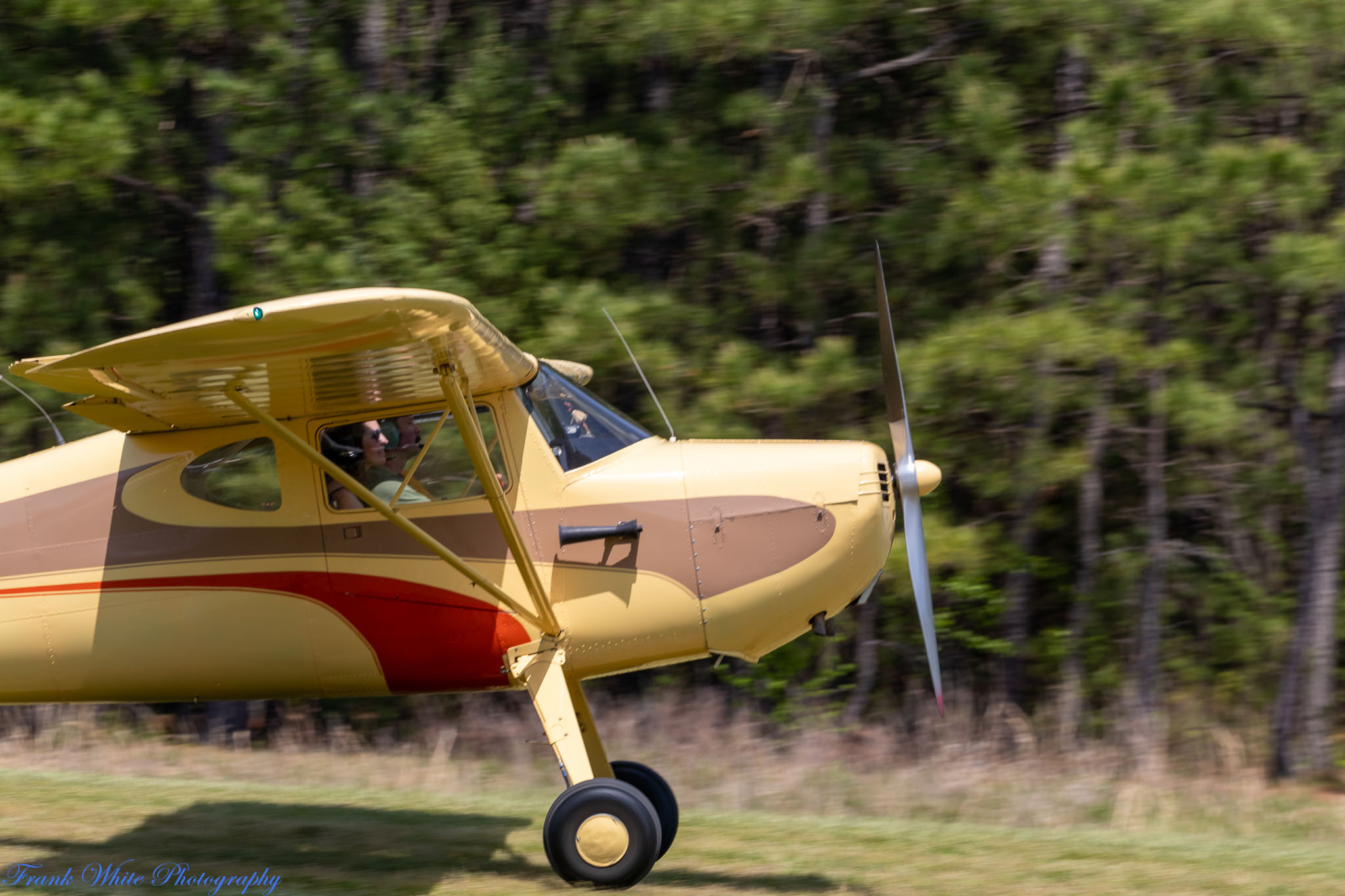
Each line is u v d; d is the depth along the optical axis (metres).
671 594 16.98
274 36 31.84
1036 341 28.38
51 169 29.19
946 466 32.09
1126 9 30.45
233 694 17.75
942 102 32.53
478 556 17.03
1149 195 27.75
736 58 32.78
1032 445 31.02
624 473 17.28
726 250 32.56
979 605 34.59
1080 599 35.97
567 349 29.31
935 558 30.23
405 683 17.44
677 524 17.03
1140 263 30.34
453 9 36.16
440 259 30.61
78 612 17.50
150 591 17.38
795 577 17.00
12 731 33.94
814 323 33.22
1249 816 26.73
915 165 30.94
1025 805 26.77
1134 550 36.28
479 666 17.22
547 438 17.28
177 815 21.59
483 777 28.77
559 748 16.45
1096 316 30.25
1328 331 34.44
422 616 17.08
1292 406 35.09
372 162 31.91
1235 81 31.11
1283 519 37.72
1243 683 35.53
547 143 32.34
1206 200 28.30
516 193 31.59
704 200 31.02
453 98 32.09
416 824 21.25
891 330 18.31
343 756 31.77
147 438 17.78
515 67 32.69
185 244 36.53
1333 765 31.81
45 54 32.78
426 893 16.58
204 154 34.66
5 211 31.66
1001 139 29.70
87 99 30.80
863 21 32.41
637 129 33.03
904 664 37.00
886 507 17.45
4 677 17.75
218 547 17.30
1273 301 35.00
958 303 33.25
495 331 15.22
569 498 17.08
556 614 17.05
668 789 19.02
